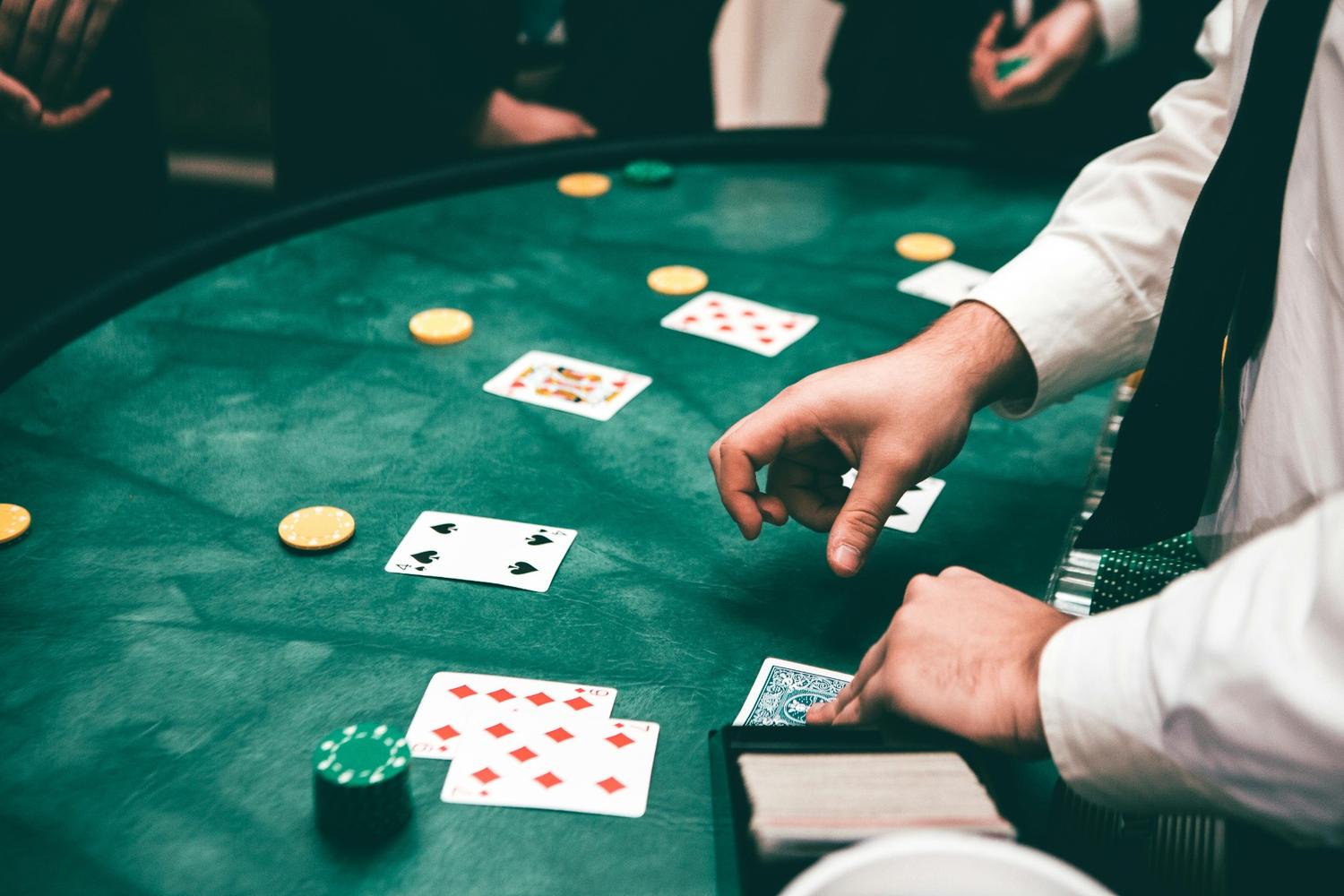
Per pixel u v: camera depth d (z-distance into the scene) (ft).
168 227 5.88
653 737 3.11
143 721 3.10
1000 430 3.99
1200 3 6.17
